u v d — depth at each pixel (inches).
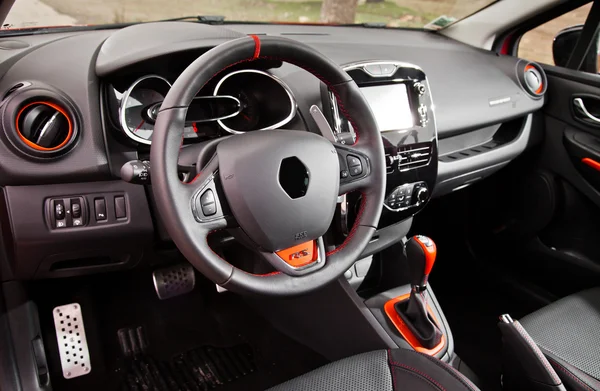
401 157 50.3
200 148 38.8
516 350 42.4
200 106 44.3
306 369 58.5
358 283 56.0
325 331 55.4
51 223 41.4
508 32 74.7
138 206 43.9
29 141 38.8
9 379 47.4
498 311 70.3
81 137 40.8
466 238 79.9
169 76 44.8
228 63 32.2
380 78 48.9
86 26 53.2
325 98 45.8
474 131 66.5
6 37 48.1
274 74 47.2
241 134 33.2
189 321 65.6
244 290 32.3
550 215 69.2
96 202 42.5
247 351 62.2
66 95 40.4
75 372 56.4
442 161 59.2
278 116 46.5
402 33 78.0
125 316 64.0
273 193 31.6
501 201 76.9
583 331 45.5
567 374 41.1
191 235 30.5
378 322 49.9
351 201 46.2
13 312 49.6
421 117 51.9
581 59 68.5
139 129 42.9
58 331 57.1
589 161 63.5
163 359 60.2
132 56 40.7
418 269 46.9
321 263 35.6
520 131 68.7
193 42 42.8
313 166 33.1
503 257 76.7
